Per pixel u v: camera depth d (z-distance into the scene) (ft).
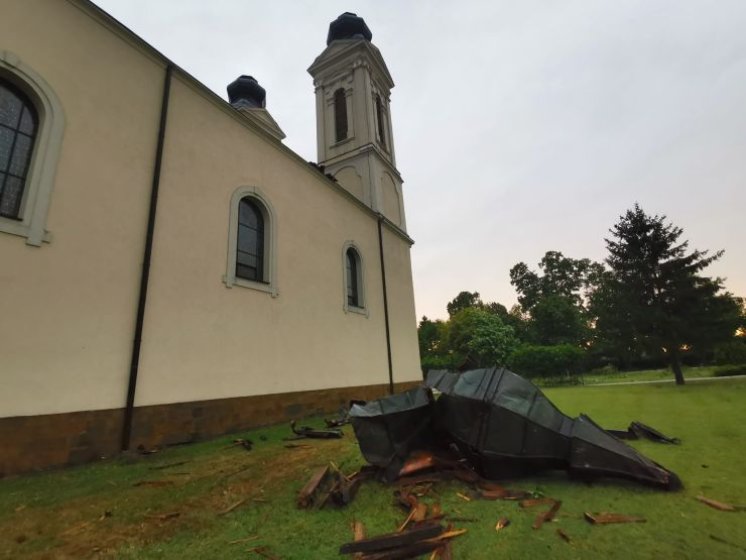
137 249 22.80
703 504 10.50
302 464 16.89
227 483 14.28
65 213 19.62
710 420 22.90
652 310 60.03
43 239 18.53
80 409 18.69
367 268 52.70
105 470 16.60
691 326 57.16
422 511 10.57
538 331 153.79
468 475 13.37
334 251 45.16
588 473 12.55
